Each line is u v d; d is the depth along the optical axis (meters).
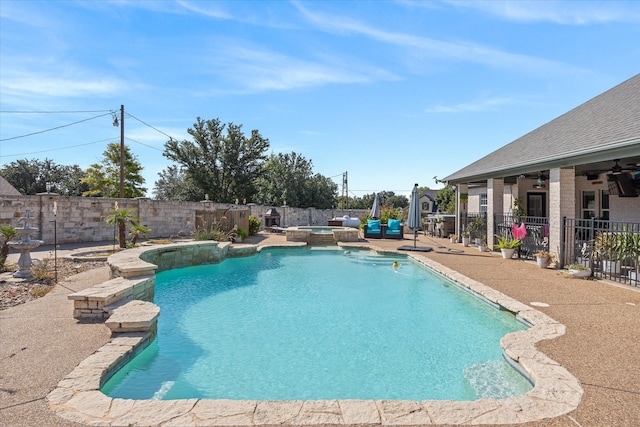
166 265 10.50
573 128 10.75
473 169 15.04
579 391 3.26
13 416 2.79
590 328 4.91
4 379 3.41
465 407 3.02
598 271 8.66
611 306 5.98
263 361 4.76
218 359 4.81
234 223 16.84
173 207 18.19
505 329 5.86
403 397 3.87
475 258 11.55
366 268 11.39
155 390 3.99
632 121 7.83
